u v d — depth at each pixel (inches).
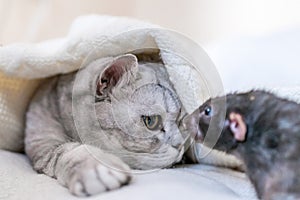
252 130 15.4
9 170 17.4
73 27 24.5
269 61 27.0
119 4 46.9
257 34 33.5
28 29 39.6
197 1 43.2
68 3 42.9
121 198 14.0
